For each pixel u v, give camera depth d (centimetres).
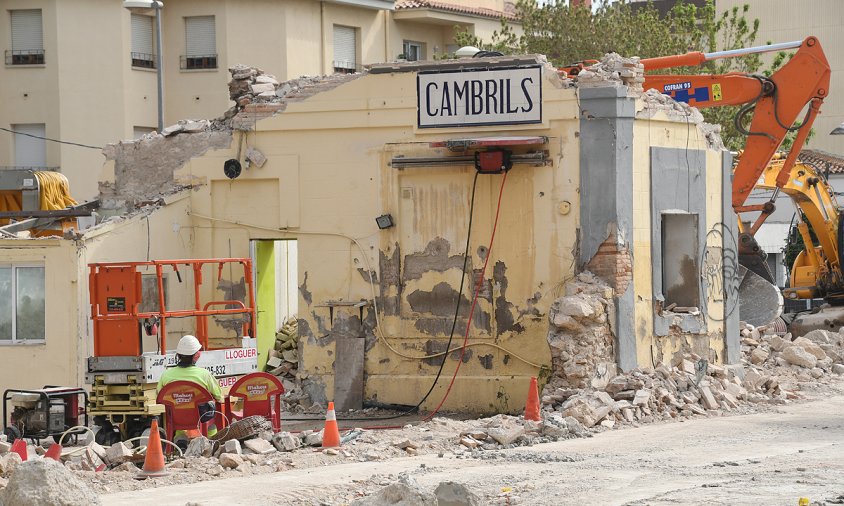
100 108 6794
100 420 3130
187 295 3909
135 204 4006
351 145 3778
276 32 6844
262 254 4019
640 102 3622
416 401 3688
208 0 6838
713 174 3969
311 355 3806
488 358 3631
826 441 2825
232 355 3209
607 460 2572
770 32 9481
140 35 6944
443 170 3678
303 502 2195
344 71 7219
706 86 4325
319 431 2881
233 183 3916
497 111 3619
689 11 7412
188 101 6881
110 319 3095
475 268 3650
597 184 3528
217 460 2572
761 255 4972
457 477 2383
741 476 2275
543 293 3578
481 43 7412
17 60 6819
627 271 3550
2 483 2173
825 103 9400
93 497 1841
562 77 3612
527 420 3022
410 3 7569
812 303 6356
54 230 4150
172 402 2819
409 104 3706
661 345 3694
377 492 2052
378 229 3747
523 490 2217
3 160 6825
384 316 3734
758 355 4191
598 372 3441
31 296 3622
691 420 3262
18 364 3609
